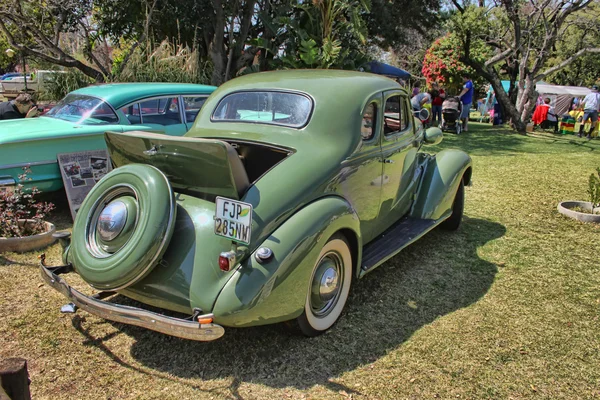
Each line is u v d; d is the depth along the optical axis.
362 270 3.40
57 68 12.09
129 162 3.19
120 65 10.87
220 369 2.71
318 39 12.27
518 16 14.59
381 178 3.75
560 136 14.28
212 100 3.96
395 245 3.87
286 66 12.55
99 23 14.68
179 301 2.57
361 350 2.92
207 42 14.96
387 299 3.61
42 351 2.83
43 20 12.15
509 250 4.68
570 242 4.91
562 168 8.68
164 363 2.76
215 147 2.54
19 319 3.17
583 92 24.97
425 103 12.80
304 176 2.95
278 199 2.76
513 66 17.39
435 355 2.89
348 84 3.64
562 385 2.64
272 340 3.01
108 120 5.56
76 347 2.89
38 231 4.62
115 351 2.86
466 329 3.20
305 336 3.03
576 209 6.04
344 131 3.32
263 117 3.60
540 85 26.34
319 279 2.96
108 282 2.57
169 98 6.14
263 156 3.51
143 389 2.53
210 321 2.37
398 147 4.01
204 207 2.78
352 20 12.36
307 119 3.36
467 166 4.95
